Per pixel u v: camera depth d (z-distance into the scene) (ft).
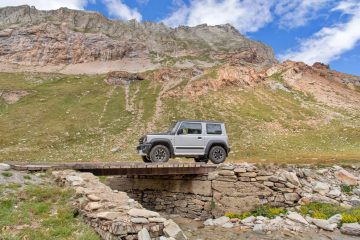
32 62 570.05
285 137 180.24
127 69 562.66
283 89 312.09
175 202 63.46
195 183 62.08
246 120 217.77
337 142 167.84
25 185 42.09
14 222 32.04
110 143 163.63
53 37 622.13
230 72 334.44
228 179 60.23
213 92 295.07
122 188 71.05
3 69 504.43
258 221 52.85
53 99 272.10
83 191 38.22
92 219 32.22
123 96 301.02
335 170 69.15
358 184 65.26
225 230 49.96
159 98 287.07
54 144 159.84
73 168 51.98
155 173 57.06
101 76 412.36
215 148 65.62
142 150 62.64
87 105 258.16
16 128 188.85
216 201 59.88
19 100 270.67
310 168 69.21
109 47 638.53
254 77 330.34
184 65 588.50
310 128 204.44
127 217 30.42
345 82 369.71
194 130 65.00
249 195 59.62
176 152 63.16
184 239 29.68
